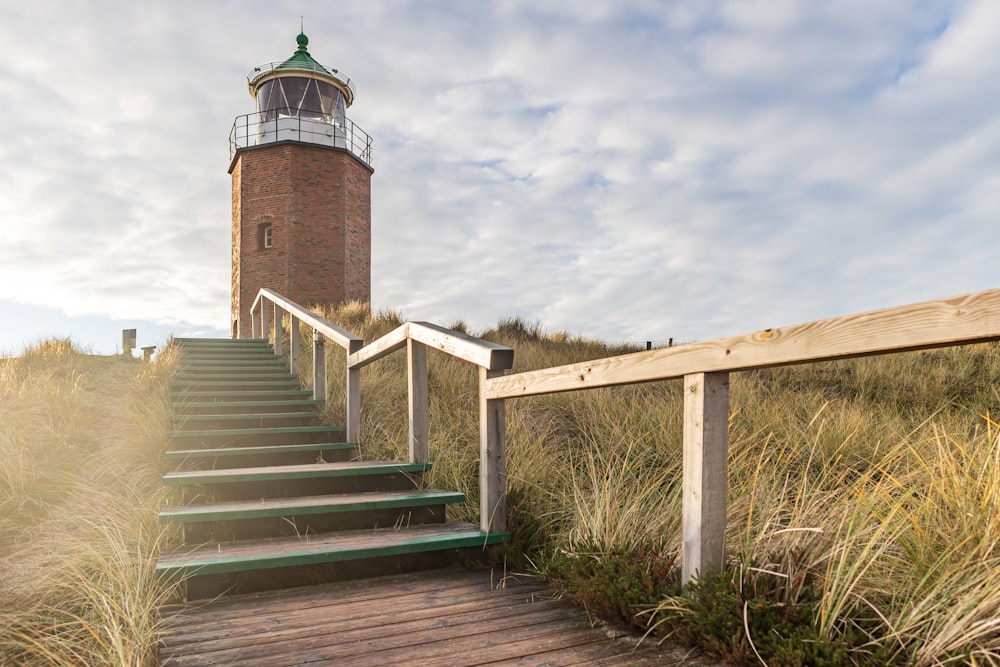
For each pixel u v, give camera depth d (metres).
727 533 2.92
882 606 2.31
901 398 8.14
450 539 3.42
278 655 2.32
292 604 2.87
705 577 2.40
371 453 5.48
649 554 2.84
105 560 3.09
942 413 6.96
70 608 2.83
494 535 3.54
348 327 12.14
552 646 2.39
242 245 19.88
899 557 2.54
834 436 5.30
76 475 4.76
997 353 9.30
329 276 19.64
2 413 5.78
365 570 3.27
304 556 3.11
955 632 1.93
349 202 20.27
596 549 3.04
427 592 3.04
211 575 2.97
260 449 5.11
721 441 2.44
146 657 2.25
